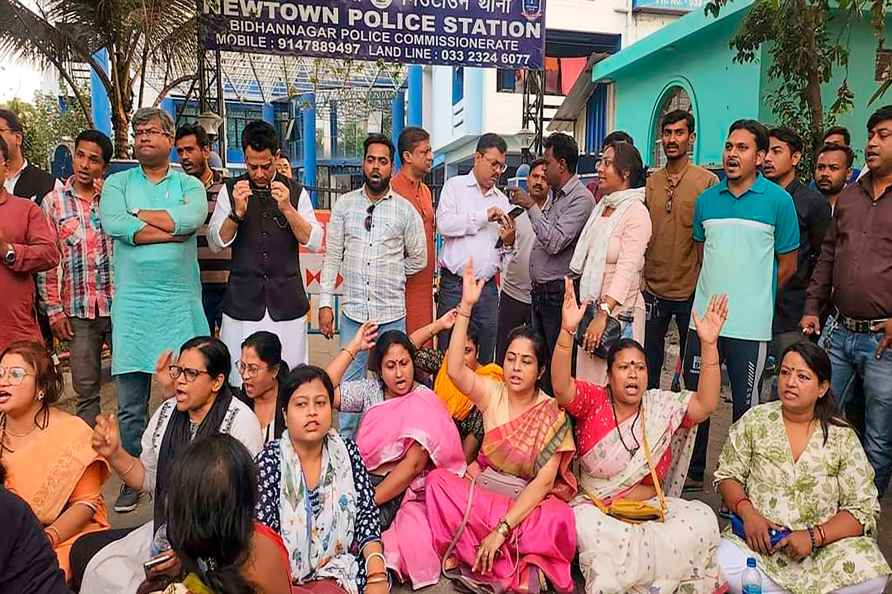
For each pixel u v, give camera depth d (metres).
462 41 6.68
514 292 5.37
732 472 3.29
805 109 7.97
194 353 2.95
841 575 2.92
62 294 4.13
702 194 3.94
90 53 8.41
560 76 14.86
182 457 1.73
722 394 6.35
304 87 17.11
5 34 7.56
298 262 4.25
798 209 4.41
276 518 2.63
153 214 3.74
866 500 3.05
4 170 3.59
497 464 3.28
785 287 4.54
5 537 1.80
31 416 2.90
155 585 1.94
